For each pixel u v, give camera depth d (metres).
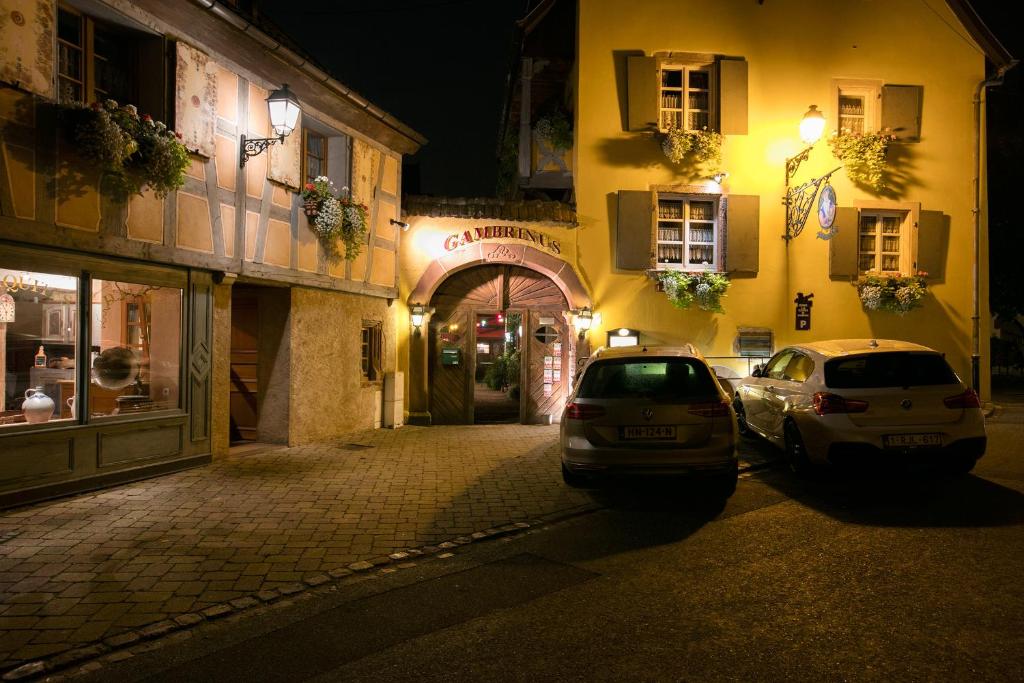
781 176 12.97
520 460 8.85
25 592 4.38
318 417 10.20
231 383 10.01
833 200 11.22
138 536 5.52
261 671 3.39
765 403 8.78
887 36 13.34
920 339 13.34
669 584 4.50
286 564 4.95
